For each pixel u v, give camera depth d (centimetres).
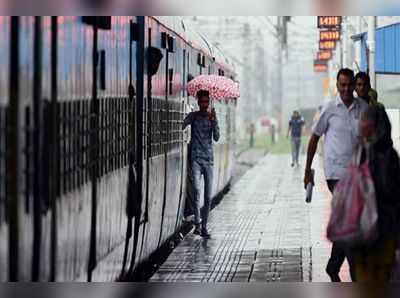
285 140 18762
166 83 2869
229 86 3516
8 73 1312
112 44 1988
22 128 1367
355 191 1862
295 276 2539
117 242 2069
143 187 2398
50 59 1503
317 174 7400
